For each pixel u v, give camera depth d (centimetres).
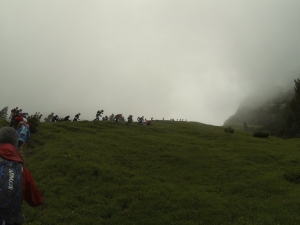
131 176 2264
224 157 2970
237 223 1523
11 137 597
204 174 2456
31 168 2192
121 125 4806
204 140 4162
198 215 1623
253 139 4550
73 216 1527
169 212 1661
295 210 1650
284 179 2292
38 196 586
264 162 2947
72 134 3503
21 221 541
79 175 2103
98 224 1482
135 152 3006
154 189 1977
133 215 1593
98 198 1784
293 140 4869
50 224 1412
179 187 2106
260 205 1762
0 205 502
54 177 2025
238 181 2262
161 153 3052
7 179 520
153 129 4862
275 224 1484
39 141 3077
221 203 1792
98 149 2878
